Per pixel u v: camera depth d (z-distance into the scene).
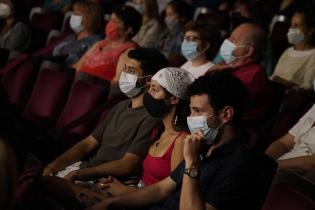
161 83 3.61
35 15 8.49
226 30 7.19
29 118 5.27
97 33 6.65
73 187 3.50
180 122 3.62
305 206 2.77
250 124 4.61
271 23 7.52
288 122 4.49
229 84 2.94
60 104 5.39
